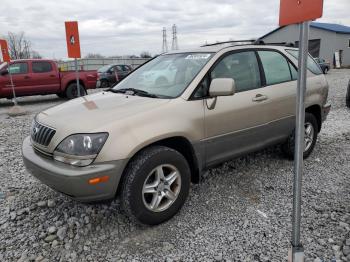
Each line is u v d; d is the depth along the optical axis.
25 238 2.97
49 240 2.92
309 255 2.62
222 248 2.76
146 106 3.11
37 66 12.77
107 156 2.71
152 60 4.41
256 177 4.19
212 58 3.61
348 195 3.67
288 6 1.98
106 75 18.91
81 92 13.88
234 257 2.64
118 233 3.02
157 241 2.88
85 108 3.22
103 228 3.10
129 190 2.83
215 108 3.43
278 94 4.14
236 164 4.61
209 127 3.38
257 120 3.88
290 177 4.18
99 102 3.41
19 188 4.01
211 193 3.76
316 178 4.16
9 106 12.55
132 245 2.84
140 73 4.19
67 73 13.42
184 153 3.39
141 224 3.08
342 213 3.26
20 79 12.38
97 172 2.67
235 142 3.71
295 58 4.63
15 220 3.27
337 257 2.59
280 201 3.56
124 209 2.92
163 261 2.62
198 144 3.30
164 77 3.77
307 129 4.70
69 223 3.17
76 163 2.70
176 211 3.20
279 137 4.32
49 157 2.94
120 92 3.84
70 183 2.67
